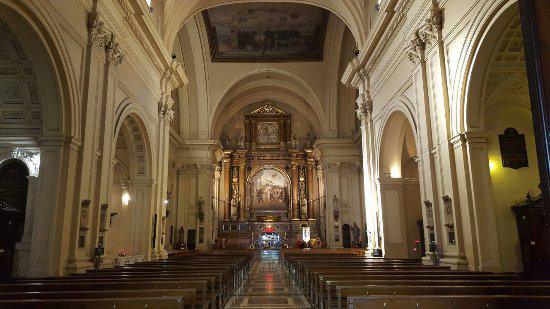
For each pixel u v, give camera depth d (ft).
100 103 30.63
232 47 73.15
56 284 15.76
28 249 27.37
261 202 93.15
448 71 27.86
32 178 28.60
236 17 64.28
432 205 29.66
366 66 47.29
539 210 28.50
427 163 30.71
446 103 27.96
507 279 18.34
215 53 74.49
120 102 34.63
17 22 22.52
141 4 34.76
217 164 88.89
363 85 49.32
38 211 25.26
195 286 16.55
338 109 78.54
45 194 25.44
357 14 47.44
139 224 41.75
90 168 28.91
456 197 26.78
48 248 24.77
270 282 35.81
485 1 23.27
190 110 77.15
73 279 19.13
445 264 27.25
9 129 28.96
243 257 43.62
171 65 47.21
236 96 86.74
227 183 93.09
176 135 71.46
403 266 25.88
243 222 90.17
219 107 80.12
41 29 23.58
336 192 76.54
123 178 46.96
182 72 50.96
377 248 43.98
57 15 24.89
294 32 68.95
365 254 46.68
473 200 25.27
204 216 74.69
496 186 30.42
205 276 20.63
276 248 82.58
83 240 27.66
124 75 35.50
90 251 28.86
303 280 29.48
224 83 76.54
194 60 72.43
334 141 77.30
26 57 25.70
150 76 43.14
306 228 86.33
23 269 27.14
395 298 9.86
